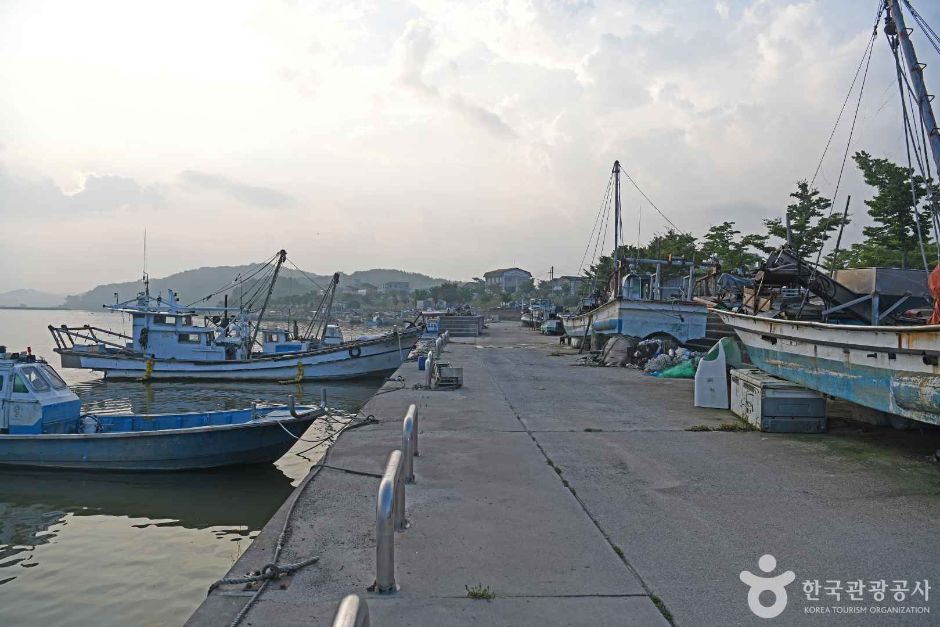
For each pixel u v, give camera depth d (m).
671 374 17.12
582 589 4.06
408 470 6.45
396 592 3.96
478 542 4.85
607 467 7.22
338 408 23.97
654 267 41.28
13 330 100.25
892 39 9.15
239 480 13.54
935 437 8.73
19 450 13.49
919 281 9.83
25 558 9.32
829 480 6.70
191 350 32.75
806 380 9.35
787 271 11.54
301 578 4.17
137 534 10.38
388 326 101.44
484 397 12.88
